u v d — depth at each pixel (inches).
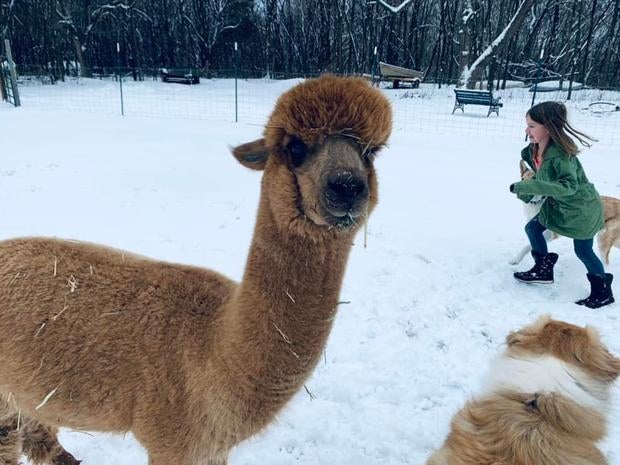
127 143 492.4
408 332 191.5
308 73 1637.6
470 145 546.9
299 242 85.7
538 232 225.6
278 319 88.7
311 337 90.8
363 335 188.1
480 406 97.8
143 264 110.7
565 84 1311.5
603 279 211.9
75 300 101.3
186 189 350.3
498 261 253.4
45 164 399.2
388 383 163.8
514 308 211.8
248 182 371.6
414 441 141.9
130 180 365.1
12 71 745.6
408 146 530.6
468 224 302.8
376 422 147.9
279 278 87.5
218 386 93.3
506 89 1295.5
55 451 124.6
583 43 1568.7
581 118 770.2
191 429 97.3
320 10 1641.2
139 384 97.8
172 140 514.0
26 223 274.5
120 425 104.1
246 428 96.3
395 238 277.3
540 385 92.6
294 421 146.9
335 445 140.3
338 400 156.0
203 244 258.7
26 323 100.2
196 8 1654.8
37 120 622.8
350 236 87.1
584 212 204.4
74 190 336.5
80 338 99.2
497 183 392.5
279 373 91.7
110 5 1529.3
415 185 382.0
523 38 1723.7
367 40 1663.4
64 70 1504.7
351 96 80.7
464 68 1151.0
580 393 91.4
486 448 90.9
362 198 78.6
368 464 135.0
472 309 209.9
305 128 80.7
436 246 268.7
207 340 96.5
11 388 103.5
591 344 96.2
